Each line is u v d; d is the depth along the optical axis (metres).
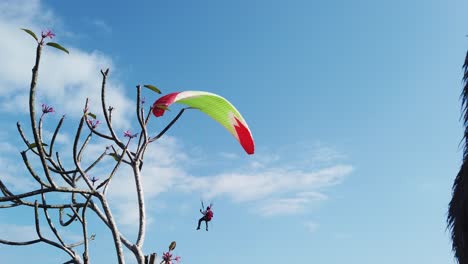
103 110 5.32
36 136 4.52
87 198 5.17
